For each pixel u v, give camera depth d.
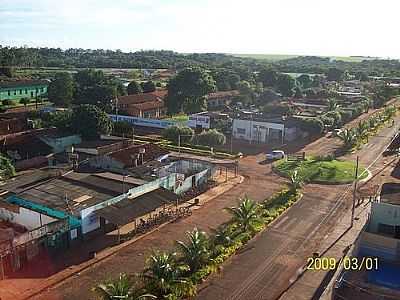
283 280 35.78
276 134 85.69
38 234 37.97
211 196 54.81
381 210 41.34
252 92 129.12
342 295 33.56
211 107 119.88
